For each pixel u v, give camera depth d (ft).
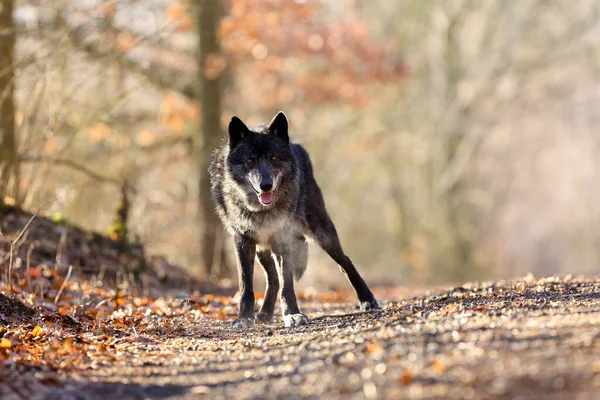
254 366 18.66
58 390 17.43
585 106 144.77
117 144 65.21
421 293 38.52
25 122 41.11
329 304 37.63
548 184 156.76
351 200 132.16
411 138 119.65
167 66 69.15
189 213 70.85
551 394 13.93
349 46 79.36
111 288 35.01
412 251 116.47
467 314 21.13
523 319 19.35
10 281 28.60
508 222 146.10
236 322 26.86
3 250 33.58
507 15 124.06
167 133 75.61
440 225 112.37
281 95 80.74
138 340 23.57
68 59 48.06
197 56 63.26
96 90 62.34
